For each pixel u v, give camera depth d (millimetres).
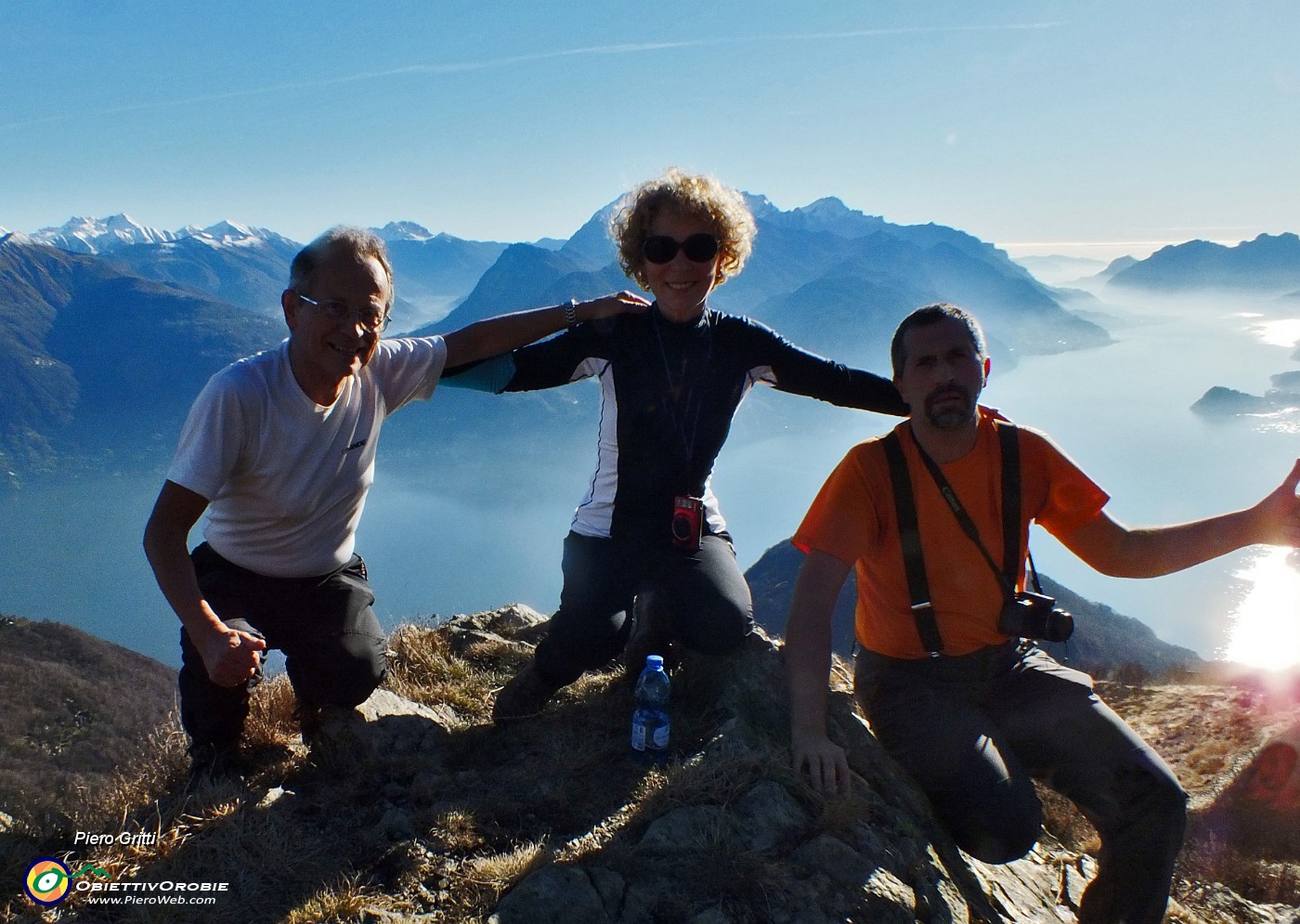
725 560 1886
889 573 1681
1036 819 1539
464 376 1894
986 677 1641
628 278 1952
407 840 1484
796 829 1497
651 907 1343
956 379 1558
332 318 1521
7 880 1312
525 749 1791
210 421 1494
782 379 1926
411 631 2279
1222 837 2520
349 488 1705
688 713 1869
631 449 1826
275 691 1881
